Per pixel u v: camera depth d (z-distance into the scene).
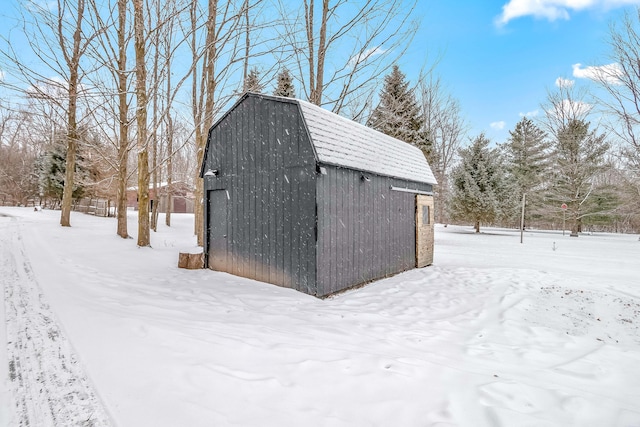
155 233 16.06
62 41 11.02
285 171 6.58
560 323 5.22
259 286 6.59
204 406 2.28
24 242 9.90
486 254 12.96
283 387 2.61
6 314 3.99
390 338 4.18
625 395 3.06
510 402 2.64
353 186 7.22
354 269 7.18
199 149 11.60
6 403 2.29
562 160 24.42
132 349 3.08
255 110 7.16
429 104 25.50
